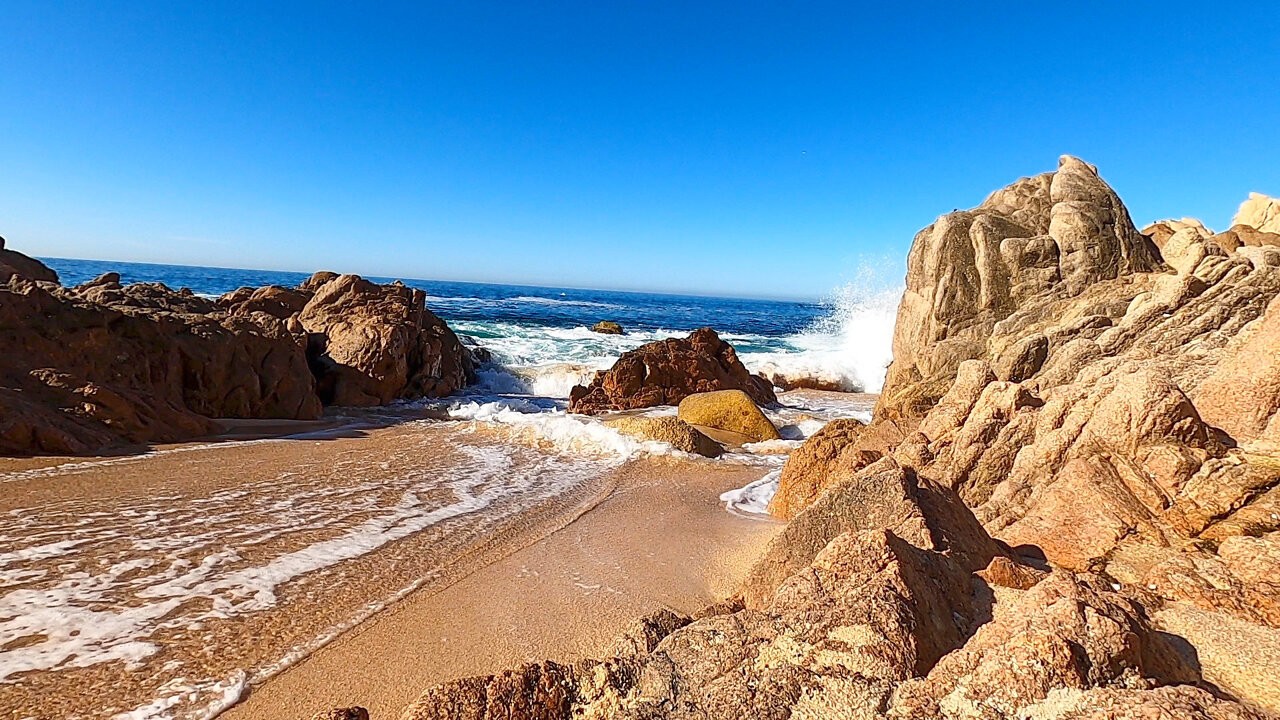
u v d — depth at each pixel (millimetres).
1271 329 6031
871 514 5000
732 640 3305
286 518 7691
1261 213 18766
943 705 2607
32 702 3943
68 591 5438
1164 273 10609
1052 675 2598
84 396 10711
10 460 9078
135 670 4344
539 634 5035
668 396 19344
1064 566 5125
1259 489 4957
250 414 14328
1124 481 5523
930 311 12430
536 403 20094
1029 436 6660
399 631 5035
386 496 8898
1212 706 2326
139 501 7953
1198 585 4332
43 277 19969
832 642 3074
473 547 7016
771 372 26141
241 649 4676
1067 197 12578
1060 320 10758
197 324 14203
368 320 19000
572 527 7863
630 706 2896
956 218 12734
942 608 3637
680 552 7020
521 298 85125
